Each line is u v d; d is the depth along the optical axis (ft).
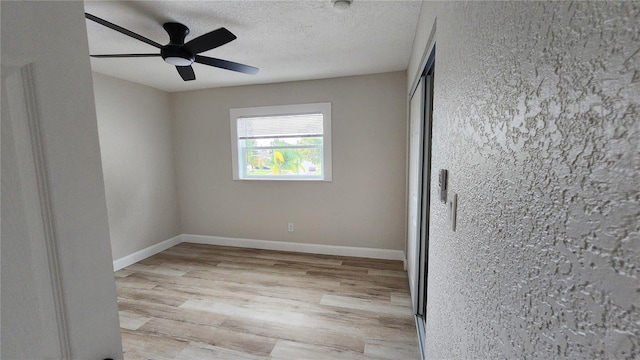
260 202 12.13
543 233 1.08
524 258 1.23
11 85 1.26
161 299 8.05
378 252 10.95
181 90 12.34
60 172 1.45
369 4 5.47
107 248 1.70
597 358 0.81
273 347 5.98
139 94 11.18
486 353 1.69
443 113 3.16
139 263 10.80
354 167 10.78
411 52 7.98
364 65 9.23
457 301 2.39
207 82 11.12
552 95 1.03
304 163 11.57
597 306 0.81
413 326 6.62
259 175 12.14
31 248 1.36
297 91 11.03
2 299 1.29
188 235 13.19
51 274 1.43
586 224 0.85
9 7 1.24
